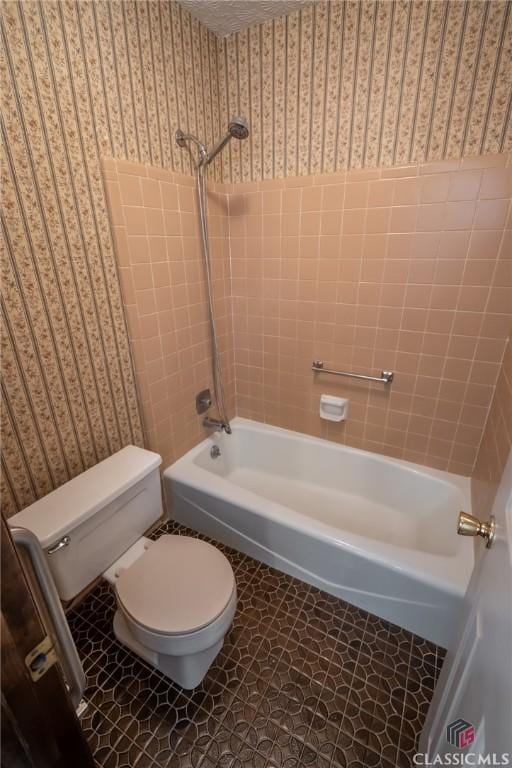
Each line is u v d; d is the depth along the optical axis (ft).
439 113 4.42
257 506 5.18
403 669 4.08
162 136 4.76
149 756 3.40
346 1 4.44
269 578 5.20
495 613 1.85
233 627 4.53
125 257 4.57
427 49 4.25
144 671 4.07
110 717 3.68
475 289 4.85
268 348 6.85
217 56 5.44
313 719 3.64
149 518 4.85
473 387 5.31
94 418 4.70
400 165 4.77
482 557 2.59
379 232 5.18
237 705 3.76
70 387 4.31
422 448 6.04
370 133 4.85
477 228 4.60
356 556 4.49
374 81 4.62
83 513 3.78
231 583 3.80
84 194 4.00
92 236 4.19
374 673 4.04
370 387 6.11
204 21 4.99
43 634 1.71
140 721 3.65
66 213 3.86
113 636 4.46
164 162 4.87
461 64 4.15
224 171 5.99
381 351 5.80
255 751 3.43
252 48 5.19
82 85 3.74
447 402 5.57
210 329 6.43
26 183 3.45
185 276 5.61
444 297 5.08
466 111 4.28
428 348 5.43
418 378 5.66
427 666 4.11
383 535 5.91
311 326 6.26
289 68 5.04
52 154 3.61
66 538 3.66
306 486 7.07
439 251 4.90
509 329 4.80
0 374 3.58
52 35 3.40
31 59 3.28
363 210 5.18
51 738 1.88
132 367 5.14
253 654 4.23
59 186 3.74
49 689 1.81
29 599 1.60
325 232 5.56
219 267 6.34
